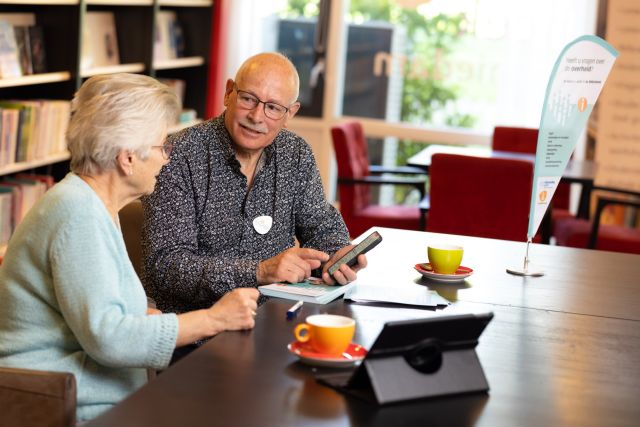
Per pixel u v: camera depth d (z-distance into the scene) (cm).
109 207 195
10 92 470
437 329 158
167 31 599
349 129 544
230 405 148
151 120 192
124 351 179
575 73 267
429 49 691
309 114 714
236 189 263
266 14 701
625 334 209
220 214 261
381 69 704
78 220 181
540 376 175
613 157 617
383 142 714
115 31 547
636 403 163
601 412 157
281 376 163
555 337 202
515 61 668
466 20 677
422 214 515
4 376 169
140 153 192
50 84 468
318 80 707
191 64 622
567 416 154
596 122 634
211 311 190
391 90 705
